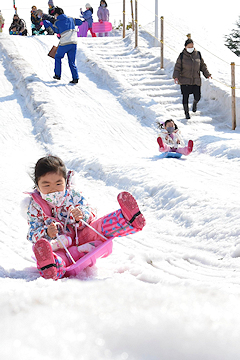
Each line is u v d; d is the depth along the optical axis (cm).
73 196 326
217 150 815
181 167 704
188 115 1134
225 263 331
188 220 446
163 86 1358
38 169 310
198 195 495
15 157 883
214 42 1797
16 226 484
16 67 1455
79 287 151
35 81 1334
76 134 1017
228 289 247
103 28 2167
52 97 1226
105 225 316
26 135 1045
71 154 846
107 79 1399
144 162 720
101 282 169
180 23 1912
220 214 425
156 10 1698
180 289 140
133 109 1209
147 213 513
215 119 1166
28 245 418
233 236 374
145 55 1614
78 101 1249
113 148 945
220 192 518
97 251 301
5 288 225
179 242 404
